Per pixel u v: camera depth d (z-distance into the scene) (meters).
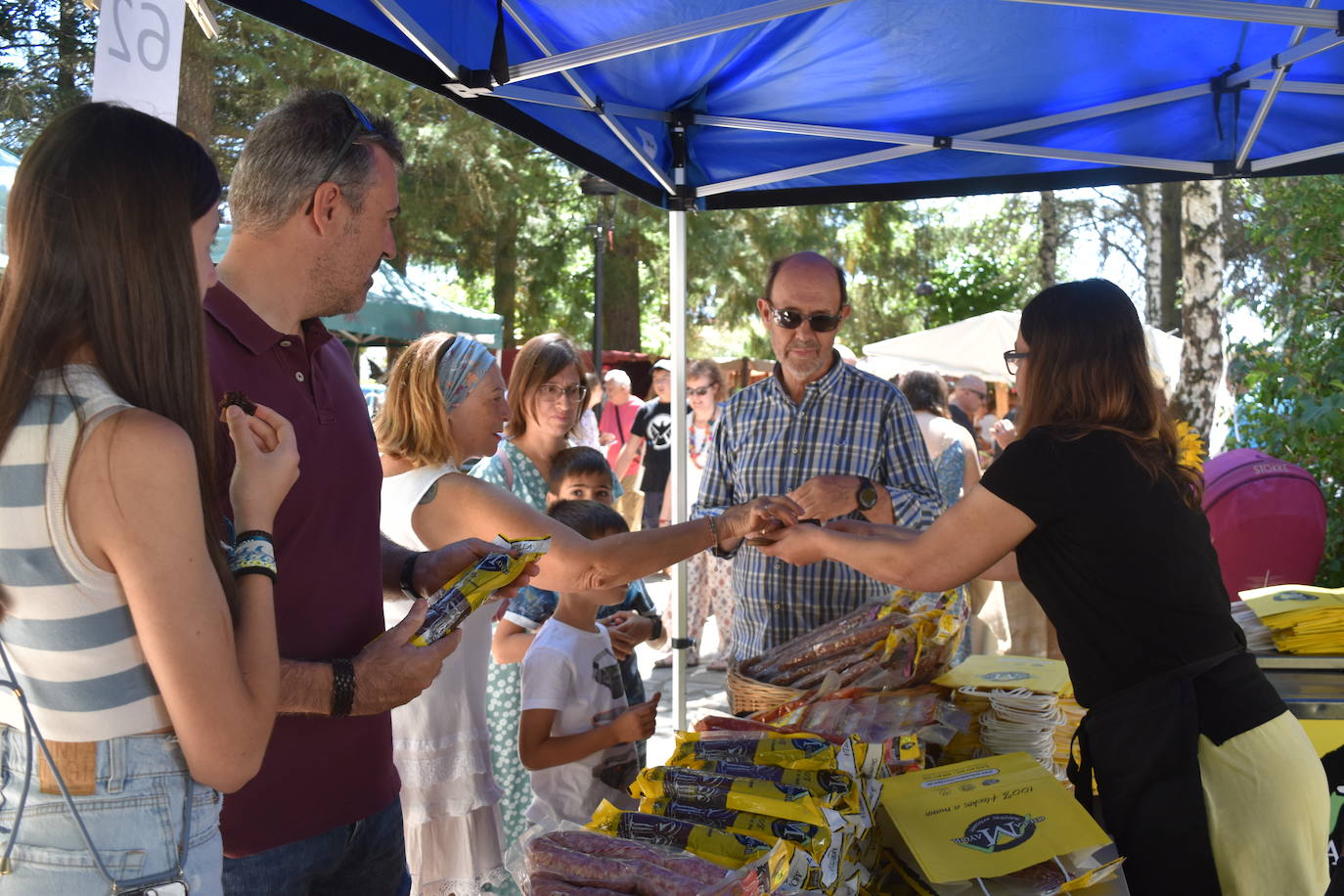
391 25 2.41
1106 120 3.60
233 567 1.36
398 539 2.46
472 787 2.58
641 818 1.82
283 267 1.73
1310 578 4.12
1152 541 2.06
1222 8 2.45
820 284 3.22
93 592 1.18
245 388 1.67
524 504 2.41
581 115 3.20
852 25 2.93
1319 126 3.59
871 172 4.01
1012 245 26.39
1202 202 10.50
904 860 1.96
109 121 1.23
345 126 1.72
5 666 1.19
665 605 8.86
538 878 1.67
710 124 3.59
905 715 2.42
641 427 9.38
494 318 10.40
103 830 1.20
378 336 9.84
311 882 1.83
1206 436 10.47
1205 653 2.07
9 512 1.16
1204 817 2.00
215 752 1.25
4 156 3.62
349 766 1.83
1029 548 2.18
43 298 1.19
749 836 1.74
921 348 13.27
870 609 2.76
